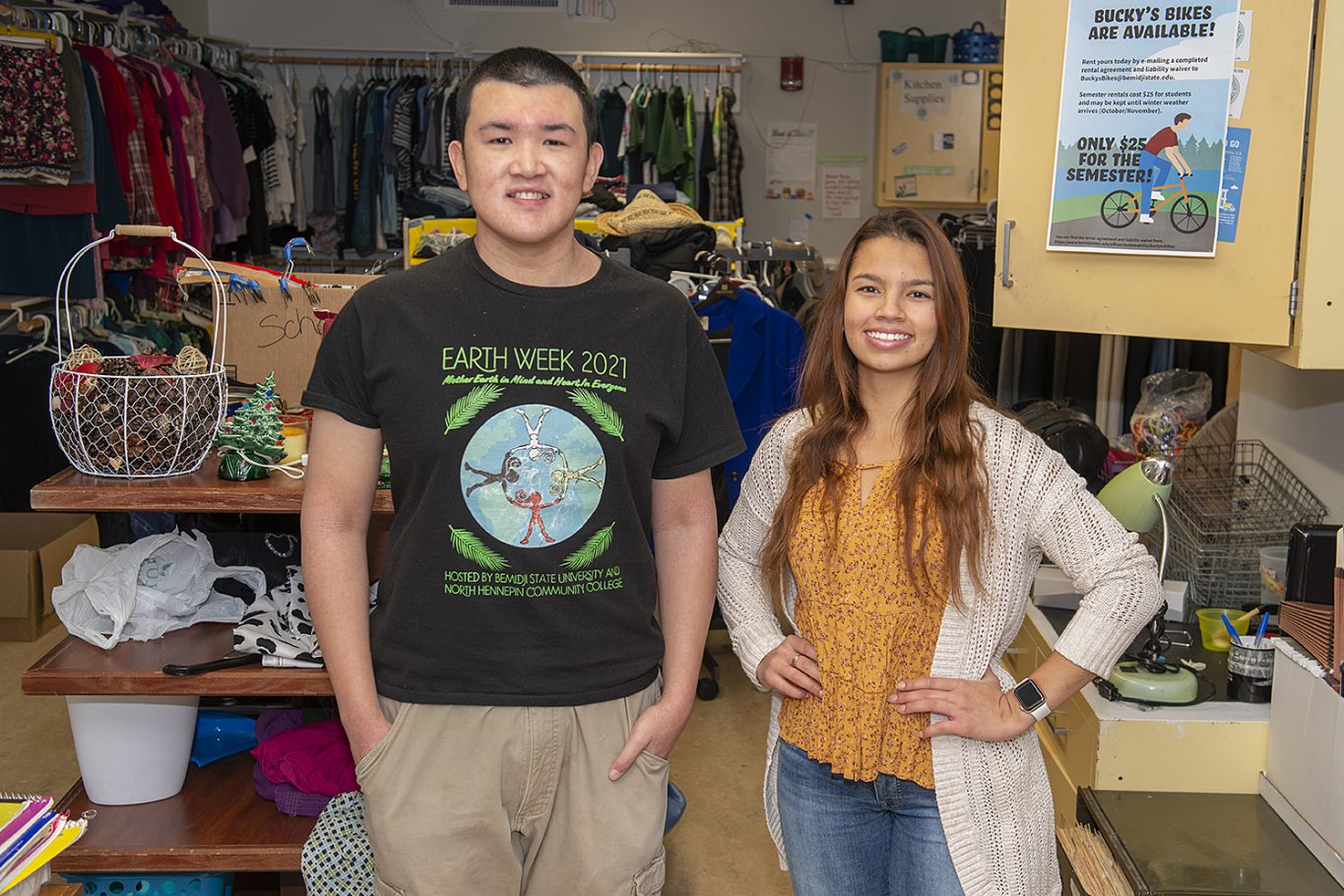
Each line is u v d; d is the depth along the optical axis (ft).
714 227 12.54
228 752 7.65
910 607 5.22
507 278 4.87
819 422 5.50
